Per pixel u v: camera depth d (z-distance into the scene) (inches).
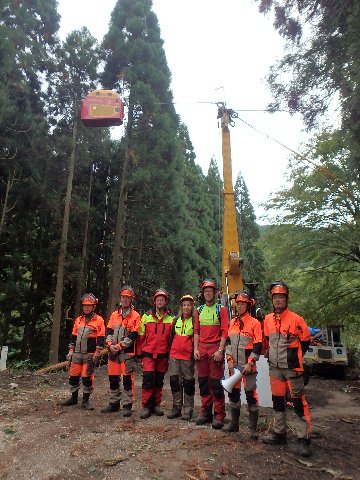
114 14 797.9
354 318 616.7
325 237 606.2
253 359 190.4
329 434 213.8
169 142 742.5
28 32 686.5
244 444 179.0
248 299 206.5
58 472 146.4
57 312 641.0
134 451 166.4
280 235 644.7
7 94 601.9
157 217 747.4
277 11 278.2
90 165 860.0
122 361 231.3
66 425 204.5
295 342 179.0
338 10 243.4
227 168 434.0
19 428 198.5
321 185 581.6
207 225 1186.6
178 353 223.8
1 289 667.4
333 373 499.5
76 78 741.3
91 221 866.1
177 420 217.9
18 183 682.2
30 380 342.6
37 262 737.0
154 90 759.7
